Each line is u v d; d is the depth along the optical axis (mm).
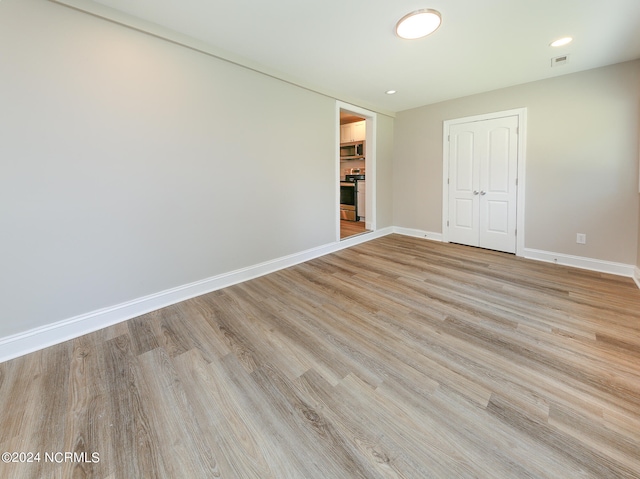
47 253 2047
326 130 4055
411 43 2668
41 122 1955
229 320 2398
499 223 4266
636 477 1112
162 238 2615
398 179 5457
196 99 2709
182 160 2672
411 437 1315
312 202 3996
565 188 3627
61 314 2133
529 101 3779
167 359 1893
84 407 1504
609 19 2289
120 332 2230
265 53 2885
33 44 1889
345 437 1322
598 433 1312
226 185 3027
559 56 2973
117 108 2264
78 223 2160
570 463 1177
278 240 3611
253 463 1210
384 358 1880
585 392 1561
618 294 2789
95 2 2062
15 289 1943
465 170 4531
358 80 3635
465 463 1188
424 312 2494
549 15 2230
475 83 3770
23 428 1378
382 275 3418
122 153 2320
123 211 2371
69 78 2035
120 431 1365
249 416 1445
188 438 1327
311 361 1859
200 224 2865
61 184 2066
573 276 3299
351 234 5195
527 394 1556
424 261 3932
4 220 1877
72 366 1832
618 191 3289
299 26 2389
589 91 3350
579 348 1951
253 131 3197
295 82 3523
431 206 5047
